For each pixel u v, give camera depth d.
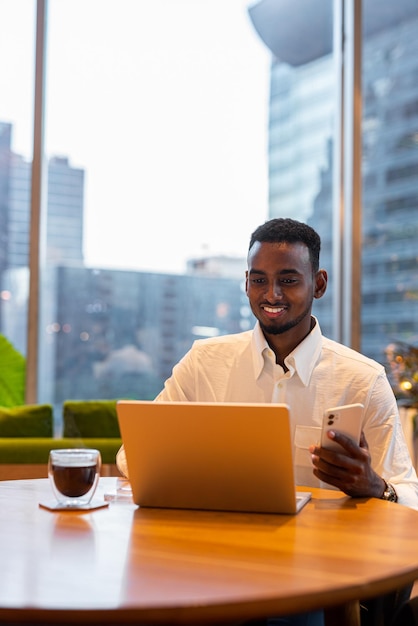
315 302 5.45
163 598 1.13
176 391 2.28
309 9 5.40
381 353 5.39
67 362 5.03
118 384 5.11
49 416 3.66
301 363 2.14
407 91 5.47
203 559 1.33
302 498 1.79
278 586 1.19
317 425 2.13
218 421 1.64
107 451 3.45
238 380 2.22
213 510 1.72
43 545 1.42
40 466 3.35
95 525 1.58
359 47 5.38
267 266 2.06
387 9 5.46
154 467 1.71
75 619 1.09
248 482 1.67
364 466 1.80
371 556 1.36
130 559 1.33
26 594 1.15
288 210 5.33
